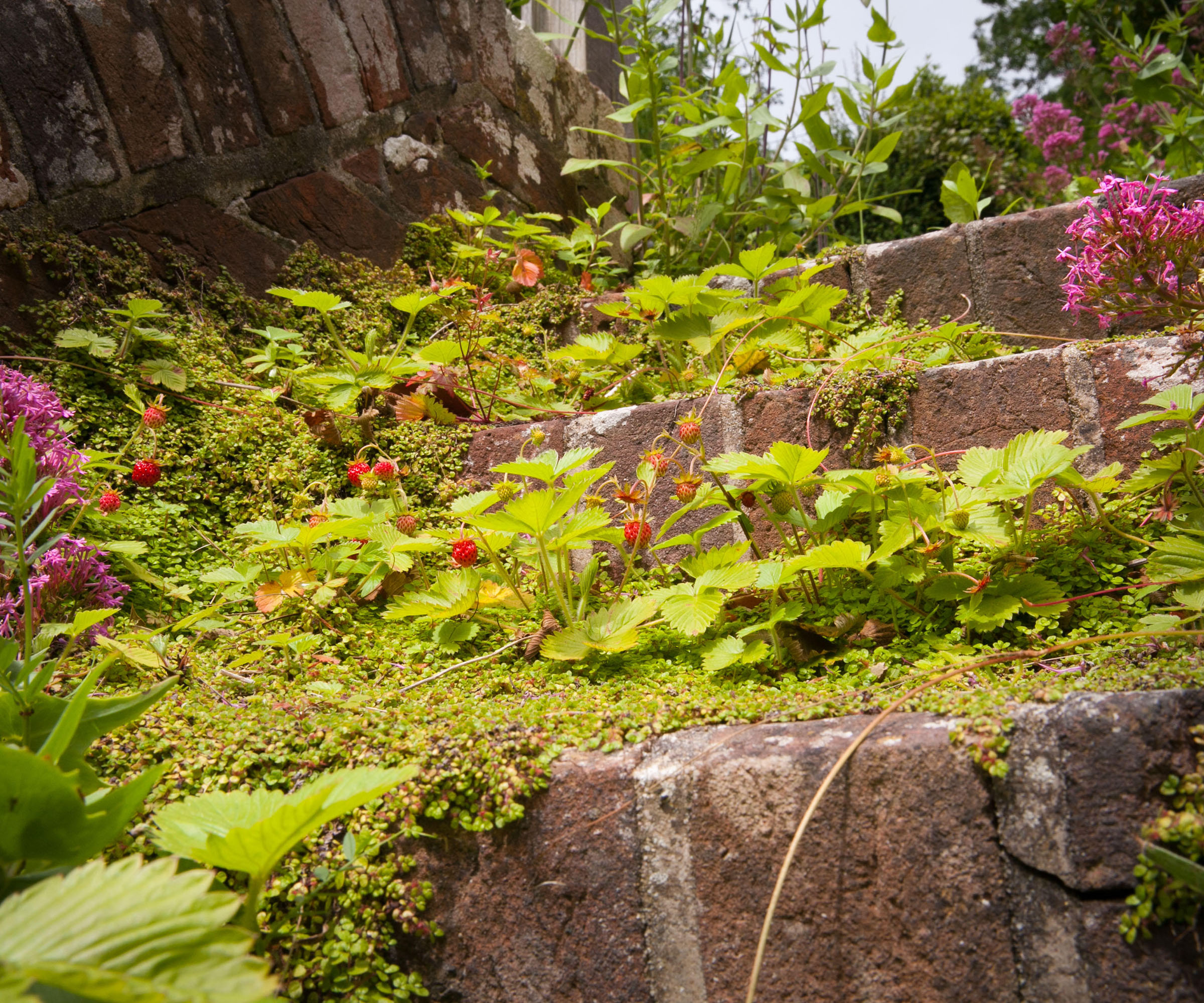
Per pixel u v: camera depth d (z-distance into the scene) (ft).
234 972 2.67
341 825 4.42
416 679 6.15
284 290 8.86
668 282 9.02
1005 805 3.67
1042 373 6.88
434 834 4.39
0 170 8.20
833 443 7.50
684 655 6.35
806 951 3.82
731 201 14.17
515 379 10.58
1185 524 5.69
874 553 5.73
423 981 4.25
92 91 8.88
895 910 3.72
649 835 4.17
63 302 8.47
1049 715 3.70
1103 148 17.94
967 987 3.57
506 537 6.77
